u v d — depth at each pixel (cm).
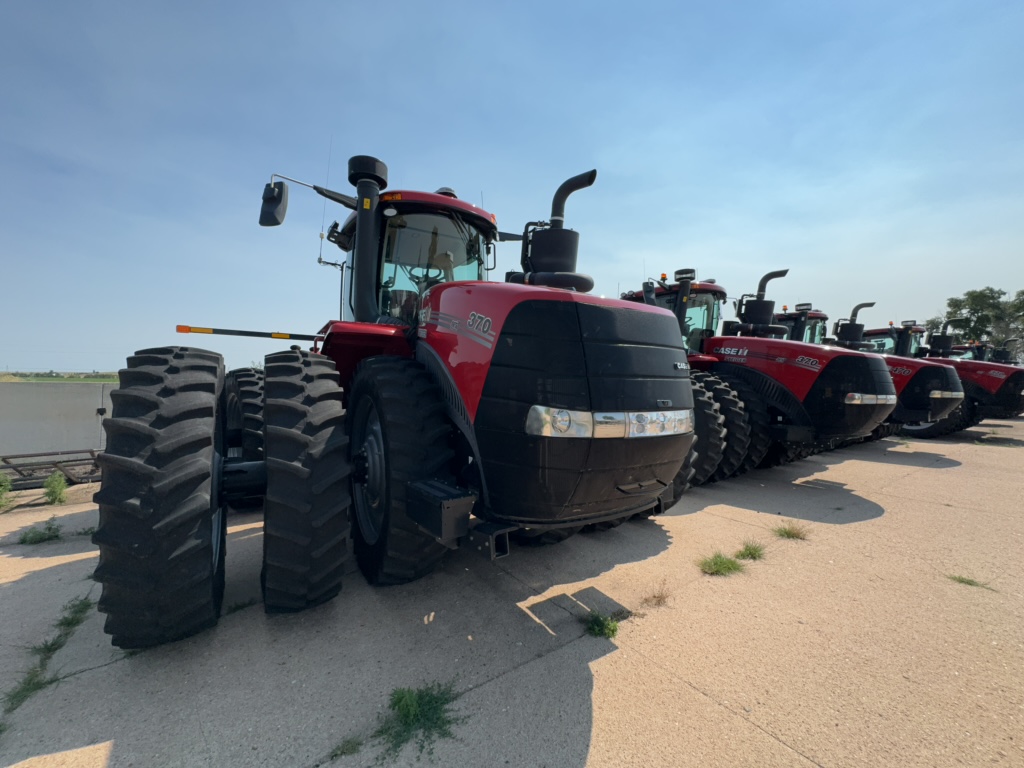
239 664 198
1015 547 343
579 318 201
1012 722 174
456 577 283
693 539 353
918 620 244
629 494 217
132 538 180
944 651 217
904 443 871
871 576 295
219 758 151
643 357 212
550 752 157
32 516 411
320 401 229
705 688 190
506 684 189
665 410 214
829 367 492
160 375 202
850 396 481
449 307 243
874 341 1162
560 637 223
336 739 160
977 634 232
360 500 289
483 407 207
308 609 239
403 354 314
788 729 169
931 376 698
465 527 203
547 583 278
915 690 191
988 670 204
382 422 241
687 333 632
